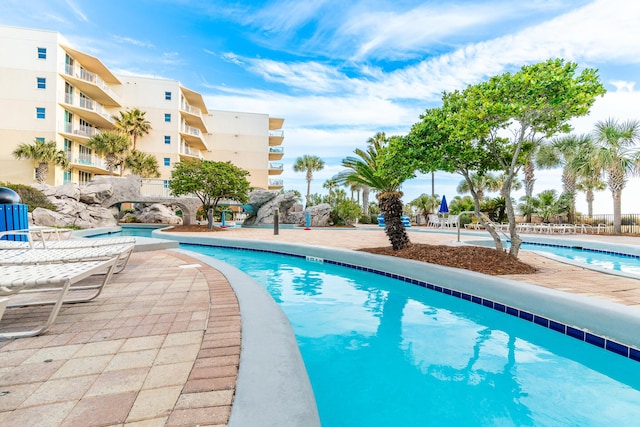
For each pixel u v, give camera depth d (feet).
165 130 125.90
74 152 101.24
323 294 19.94
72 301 12.78
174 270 19.99
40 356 8.05
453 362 10.98
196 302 12.98
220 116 152.66
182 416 5.62
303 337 13.06
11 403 6.03
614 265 29.66
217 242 43.75
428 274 20.83
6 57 88.53
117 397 6.23
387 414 8.09
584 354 11.88
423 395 8.93
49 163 89.04
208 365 7.55
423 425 7.64
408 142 24.76
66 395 6.31
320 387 9.39
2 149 87.86
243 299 13.17
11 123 88.48
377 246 35.53
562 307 12.96
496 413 8.11
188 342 8.93
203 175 66.59
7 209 23.03
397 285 22.33
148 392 6.40
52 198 71.87
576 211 78.89
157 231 54.95
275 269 28.27
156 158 124.47
